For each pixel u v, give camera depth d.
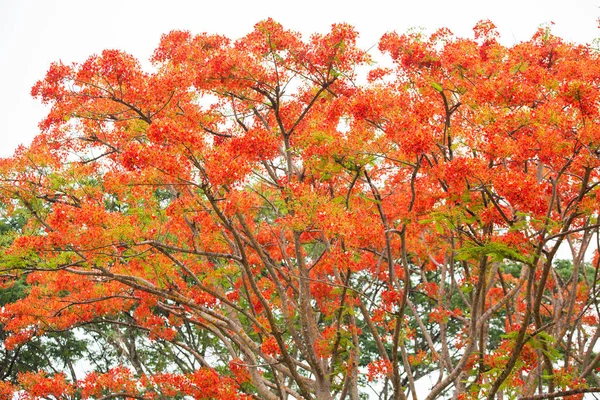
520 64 14.80
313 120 14.20
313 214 12.68
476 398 13.12
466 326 17.05
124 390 17.78
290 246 18.28
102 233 12.73
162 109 15.35
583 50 16.92
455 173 11.34
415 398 14.20
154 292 13.73
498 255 10.84
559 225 10.77
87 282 17.72
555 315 15.29
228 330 15.95
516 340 11.45
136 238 13.12
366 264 18.36
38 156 15.58
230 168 11.67
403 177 17.16
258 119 16.27
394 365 13.01
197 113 15.69
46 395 17.98
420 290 19.69
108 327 25.58
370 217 14.25
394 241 16.86
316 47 14.22
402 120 12.37
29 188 15.38
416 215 14.12
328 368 14.85
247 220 15.80
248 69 14.06
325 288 17.09
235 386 16.45
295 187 12.85
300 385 13.39
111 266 17.25
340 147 12.49
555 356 11.70
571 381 12.88
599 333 14.99
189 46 17.33
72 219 13.01
